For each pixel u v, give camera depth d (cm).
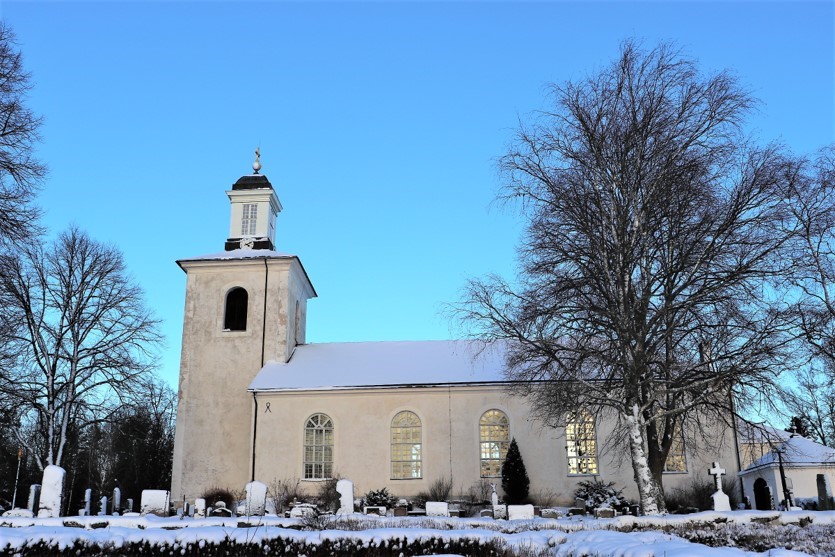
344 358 4372
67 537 1653
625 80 2833
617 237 2752
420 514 3431
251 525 2123
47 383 3988
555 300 2753
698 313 2653
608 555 1366
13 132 2688
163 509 2966
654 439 2892
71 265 4172
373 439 3988
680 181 2680
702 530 2139
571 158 2841
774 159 2620
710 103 2725
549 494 3812
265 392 4069
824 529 2102
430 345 4462
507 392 3866
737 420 2936
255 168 4941
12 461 5538
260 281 4478
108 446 6178
